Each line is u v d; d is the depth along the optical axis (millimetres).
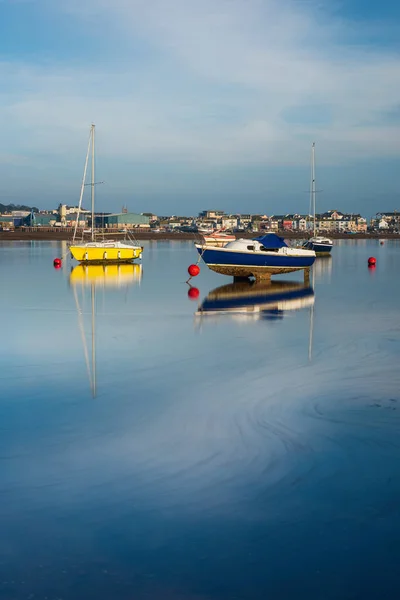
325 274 52062
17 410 12711
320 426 11617
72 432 11344
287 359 17500
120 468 9648
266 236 43594
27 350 18766
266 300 32406
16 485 9039
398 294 35750
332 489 8914
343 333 21797
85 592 6648
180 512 8242
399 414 12320
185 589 6703
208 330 22516
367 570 7016
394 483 9102
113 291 36250
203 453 10258
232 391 14133
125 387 14492
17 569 7023
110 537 7656
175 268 57031
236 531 7785
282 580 6848
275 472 9492
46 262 62594
